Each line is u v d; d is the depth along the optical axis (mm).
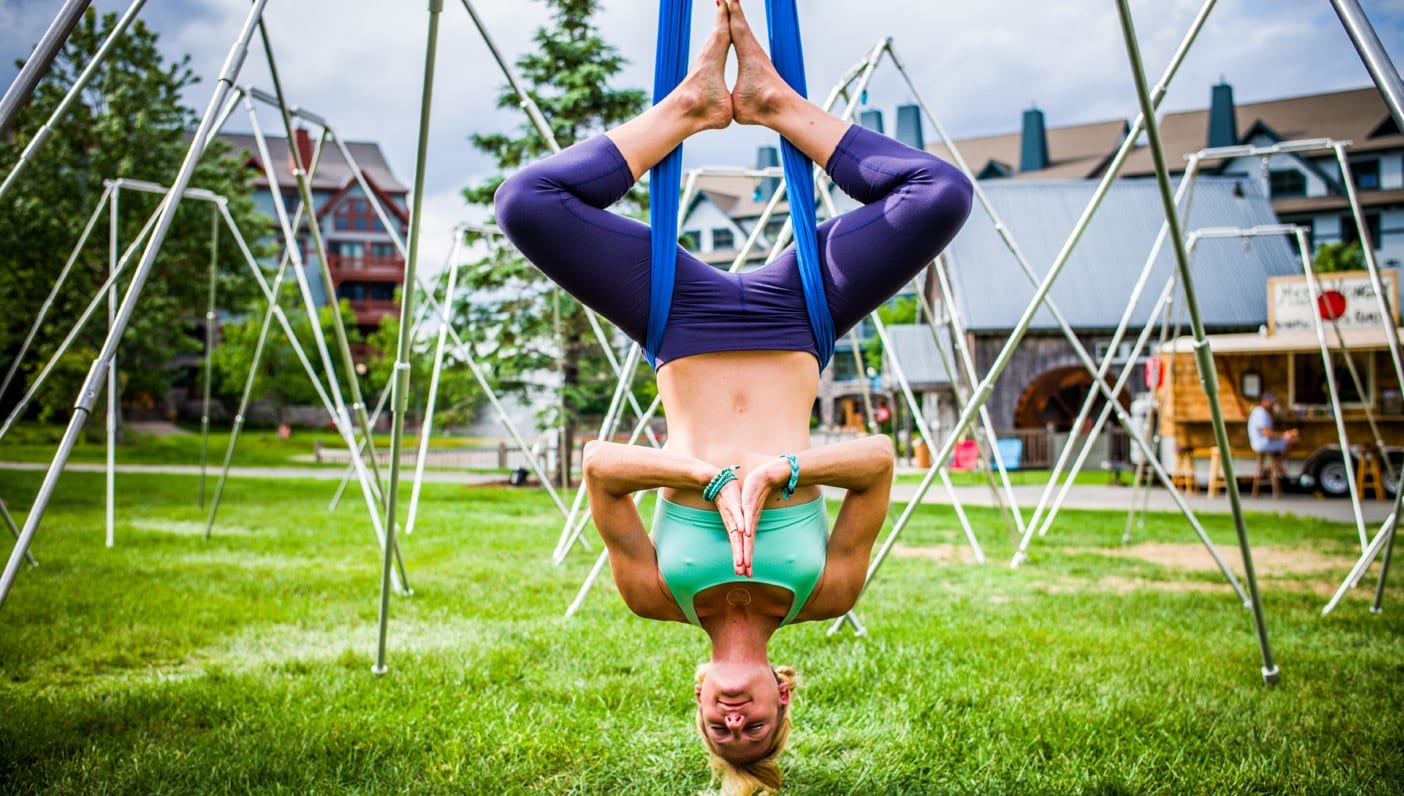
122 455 25672
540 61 17781
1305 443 16812
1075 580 7500
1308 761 3441
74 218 23984
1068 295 25484
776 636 5316
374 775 3303
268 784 3217
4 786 3154
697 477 2375
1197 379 17469
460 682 4379
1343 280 16750
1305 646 5215
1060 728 3775
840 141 2648
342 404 6301
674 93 2646
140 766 3314
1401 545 9742
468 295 17969
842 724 3879
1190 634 5484
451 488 18078
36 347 25781
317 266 52406
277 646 5082
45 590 6387
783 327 2611
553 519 12031
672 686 4305
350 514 12117
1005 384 25312
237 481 17734
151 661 4793
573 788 3258
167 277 26781
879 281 2617
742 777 2660
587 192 2572
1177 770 3389
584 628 5457
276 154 54344
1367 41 2480
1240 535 4207
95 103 25125
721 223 42906
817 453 2434
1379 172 42781
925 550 9297
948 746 3592
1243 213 26812
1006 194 27500
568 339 18516
